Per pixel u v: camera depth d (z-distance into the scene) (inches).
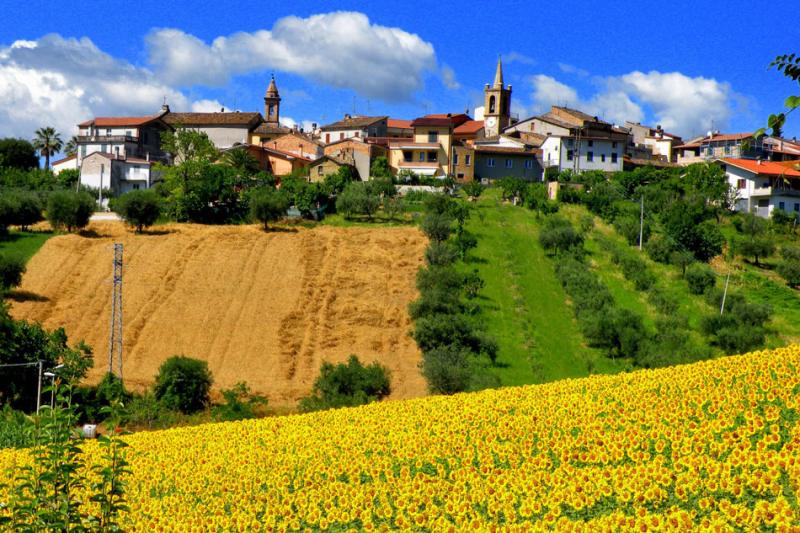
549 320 3058.6
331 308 3110.2
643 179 4635.8
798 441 879.1
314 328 2979.8
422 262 3469.5
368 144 5142.7
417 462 1091.3
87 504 1045.2
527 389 1432.1
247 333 2945.4
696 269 3380.9
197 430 1519.4
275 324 2997.0
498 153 5280.5
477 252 3614.7
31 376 2365.9
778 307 3221.0
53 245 3580.2
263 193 4072.3
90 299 3169.3
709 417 1056.2
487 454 1076.5
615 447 982.4
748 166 4655.5
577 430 1115.3
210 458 1277.1
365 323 3004.4
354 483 1059.9
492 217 4057.6
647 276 3368.6
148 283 3280.0
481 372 2513.5
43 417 662.5
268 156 5132.9
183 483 1171.3
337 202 4079.7
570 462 999.6
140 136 5595.5
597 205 4126.5
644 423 1070.4
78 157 5556.1
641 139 6451.8
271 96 6993.1
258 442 1348.4
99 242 3629.4
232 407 2363.4
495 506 883.4
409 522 908.6
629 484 853.8
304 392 2556.6
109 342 2866.6
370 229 3796.8
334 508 977.5
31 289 3228.3
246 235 3695.9
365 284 3287.4
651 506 829.8
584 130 5516.7
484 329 2915.8
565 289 3316.9
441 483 987.9
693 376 1272.1
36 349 2375.7
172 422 2256.4
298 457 1223.5
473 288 3189.0
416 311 2992.1
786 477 822.5
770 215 4478.3
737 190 4603.8
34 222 3902.6
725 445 921.5
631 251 3681.1
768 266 3671.3
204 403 2443.4
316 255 3506.4
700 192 4389.8
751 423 972.6
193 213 4047.7
